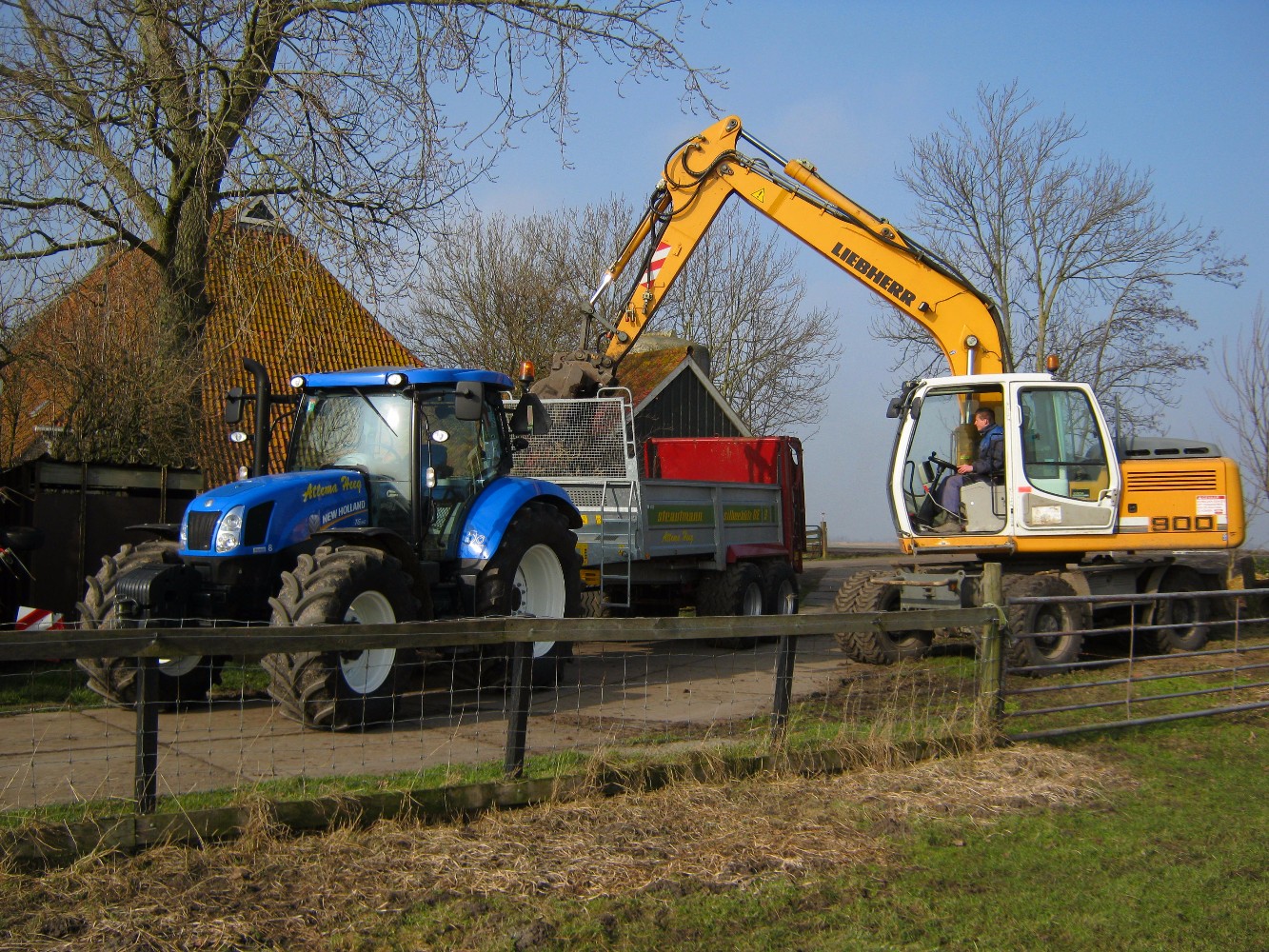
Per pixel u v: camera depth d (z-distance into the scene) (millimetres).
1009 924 3957
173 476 10250
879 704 7473
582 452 10445
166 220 11180
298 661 6312
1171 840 4973
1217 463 9859
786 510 13336
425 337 25969
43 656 3703
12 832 3701
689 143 11977
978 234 24375
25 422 11086
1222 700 8102
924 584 9680
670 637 5293
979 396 10398
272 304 12367
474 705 7637
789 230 11711
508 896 3910
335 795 4379
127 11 10336
